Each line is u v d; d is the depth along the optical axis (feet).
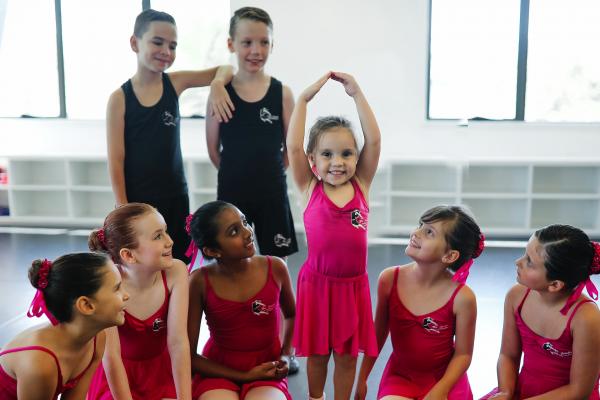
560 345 4.93
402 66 15.16
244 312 5.49
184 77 7.36
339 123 5.14
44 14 17.02
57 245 14.07
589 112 15.52
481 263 12.37
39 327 4.18
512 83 15.60
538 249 4.78
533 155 15.37
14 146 17.35
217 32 16.97
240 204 7.28
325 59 15.26
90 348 4.39
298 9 15.12
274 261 5.76
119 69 17.15
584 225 15.47
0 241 14.51
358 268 5.13
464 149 15.46
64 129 17.06
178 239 7.38
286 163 7.74
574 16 15.10
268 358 5.72
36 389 4.00
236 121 7.17
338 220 5.06
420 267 5.24
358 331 5.18
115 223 4.95
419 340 5.29
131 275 5.13
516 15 15.28
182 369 5.00
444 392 4.98
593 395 5.09
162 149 7.11
